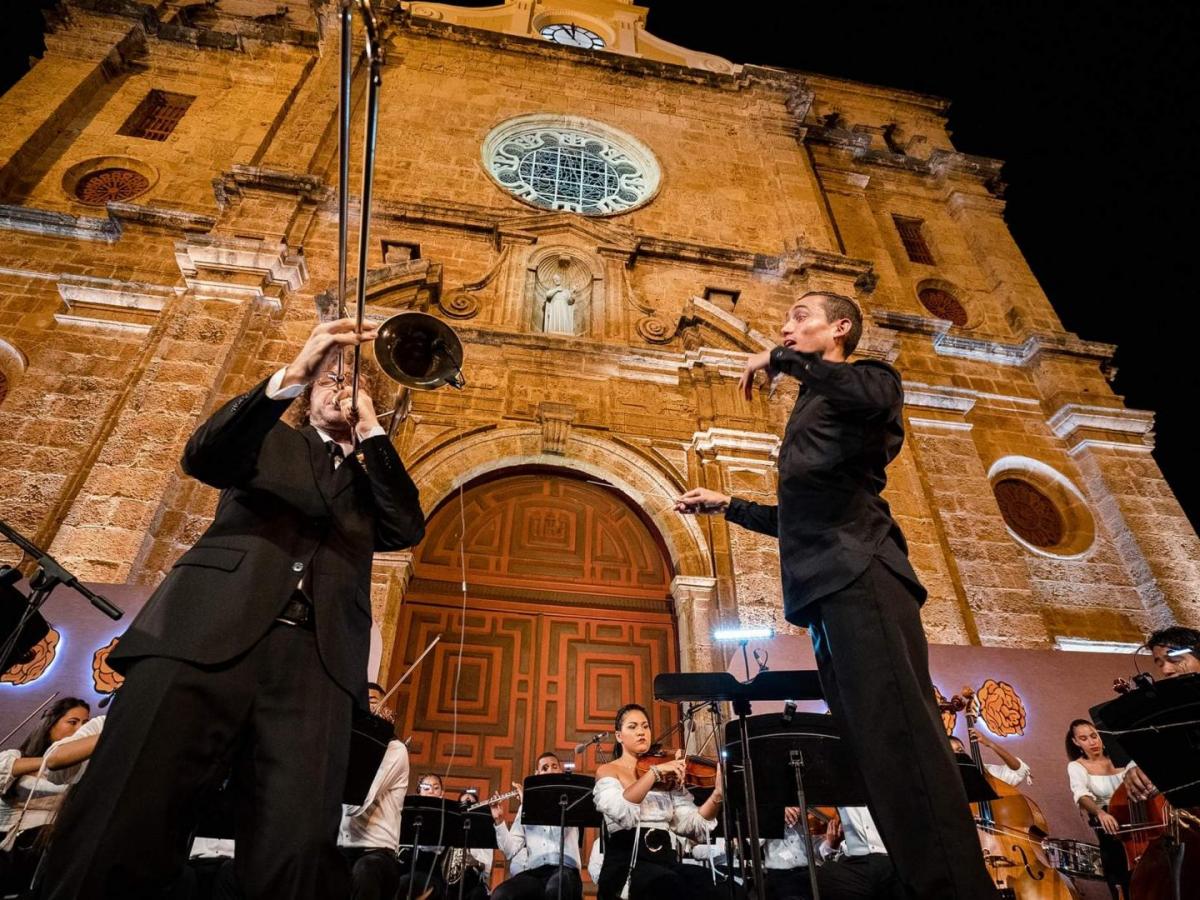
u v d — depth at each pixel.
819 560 2.61
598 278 12.24
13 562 7.80
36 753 5.25
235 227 11.20
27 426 9.21
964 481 11.58
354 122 13.73
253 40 14.81
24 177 11.91
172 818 1.87
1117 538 11.70
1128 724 4.22
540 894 5.50
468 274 12.08
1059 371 13.47
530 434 10.22
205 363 9.59
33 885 2.47
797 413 2.97
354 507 2.58
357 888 4.25
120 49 13.91
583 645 9.21
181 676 1.98
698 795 5.61
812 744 4.14
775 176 15.06
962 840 2.12
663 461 10.34
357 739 4.04
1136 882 4.93
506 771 8.27
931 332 13.55
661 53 18.11
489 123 14.57
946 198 16.92
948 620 9.77
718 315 11.77
